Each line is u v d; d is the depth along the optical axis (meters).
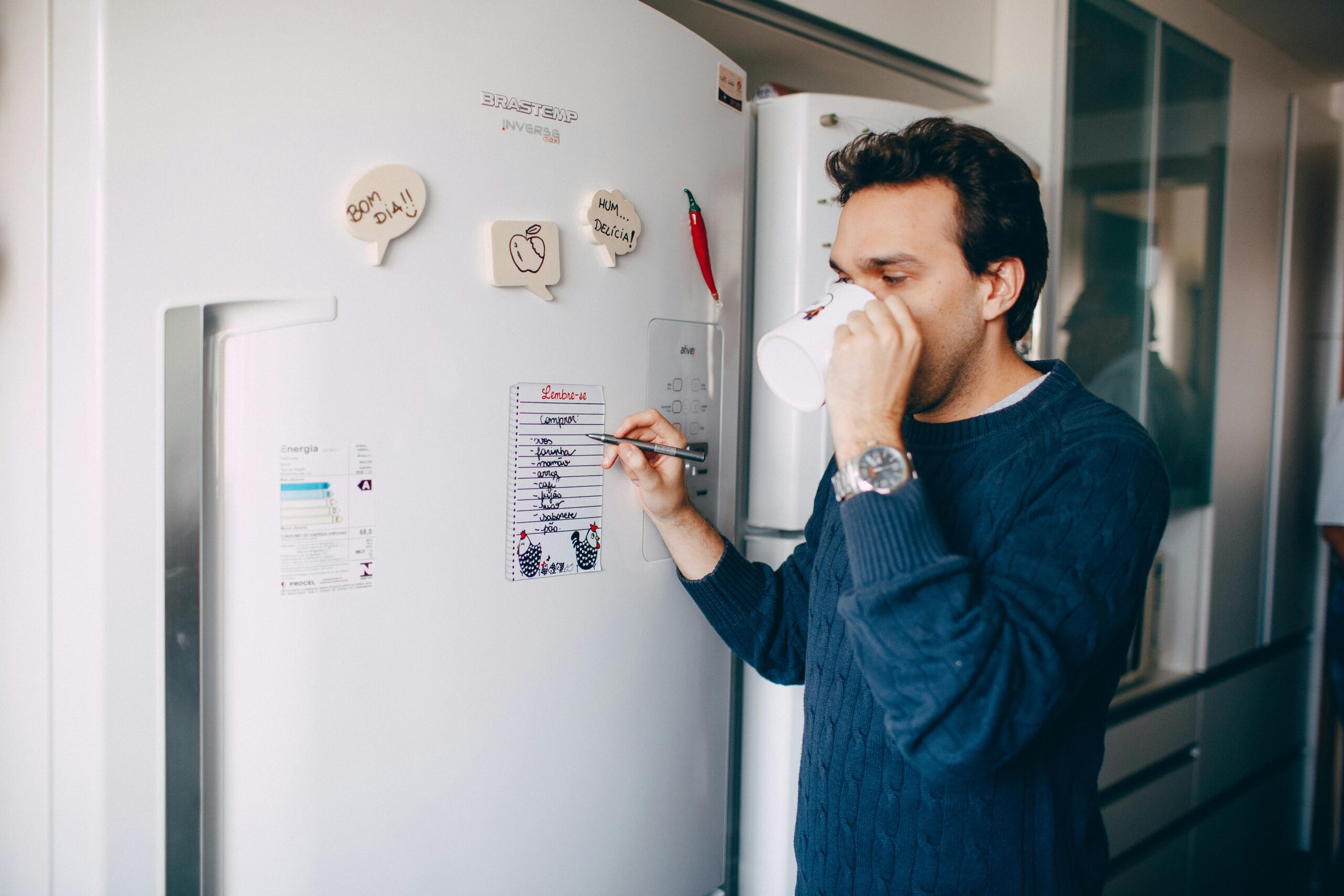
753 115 1.14
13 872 0.69
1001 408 0.75
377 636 0.72
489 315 0.77
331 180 0.67
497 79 0.76
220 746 0.65
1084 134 1.62
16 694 0.67
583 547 0.86
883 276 0.71
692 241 0.95
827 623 0.79
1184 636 2.00
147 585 0.61
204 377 0.63
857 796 0.73
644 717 0.94
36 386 0.63
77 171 0.58
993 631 0.56
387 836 0.74
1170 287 1.88
